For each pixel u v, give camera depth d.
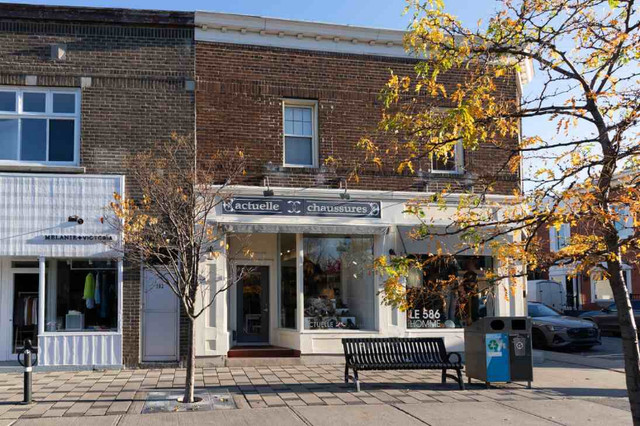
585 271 6.06
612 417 8.88
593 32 6.43
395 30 14.84
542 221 5.86
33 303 13.31
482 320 11.21
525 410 9.28
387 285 6.27
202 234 10.01
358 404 9.57
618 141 5.64
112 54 13.55
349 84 14.70
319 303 14.31
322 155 14.35
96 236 13.02
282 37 14.41
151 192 10.72
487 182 6.96
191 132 13.62
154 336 13.25
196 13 13.77
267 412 8.95
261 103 14.17
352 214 14.30
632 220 6.14
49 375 12.18
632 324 5.66
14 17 13.20
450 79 14.53
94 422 8.37
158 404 9.43
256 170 13.92
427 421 8.52
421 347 11.55
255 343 15.18
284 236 14.98
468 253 14.53
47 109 13.43
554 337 17.94
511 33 6.57
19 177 12.95
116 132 13.37
